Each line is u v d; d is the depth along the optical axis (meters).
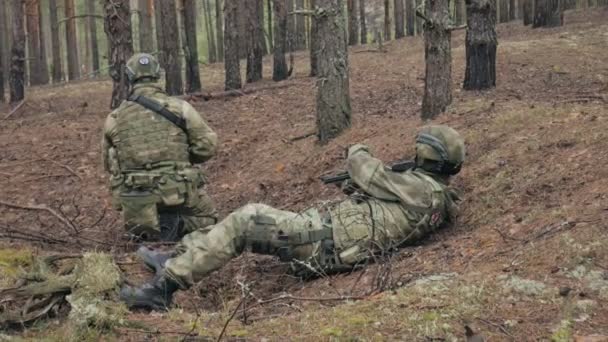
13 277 4.34
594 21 19.64
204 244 4.34
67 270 4.30
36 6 21.91
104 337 3.38
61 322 3.68
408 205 4.80
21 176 9.26
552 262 3.81
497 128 6.80
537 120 6.74
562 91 10.44
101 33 34.38
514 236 4.45
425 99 8.31
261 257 5.37
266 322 3.54
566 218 4.39
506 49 14.34
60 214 7.29
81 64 32.50
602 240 3.89
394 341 3.16
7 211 8.04
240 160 9.27
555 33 17.94
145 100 6.02
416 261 4.50
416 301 3.58
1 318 3.61
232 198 8.11
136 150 5.92
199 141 6.11
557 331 3.13
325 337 3.24
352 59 17.55
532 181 5.34
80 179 9.09
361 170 4.85
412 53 17.36
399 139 7.76
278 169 8.45
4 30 22.45
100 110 13.12
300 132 9.68
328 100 8.72
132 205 5.93
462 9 25.80
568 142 5.83
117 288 4.02
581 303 3.35
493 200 5.29
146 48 21.92
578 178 5.10
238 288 4.79
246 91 13.21
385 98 11.63
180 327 3.52
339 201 4.90
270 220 4.52
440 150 4.98
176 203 5.98
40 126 11.80
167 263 4.22
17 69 15.62
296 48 23.72
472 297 3.54
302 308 3.96
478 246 4.50
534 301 3.45
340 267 4.66
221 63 22.92
